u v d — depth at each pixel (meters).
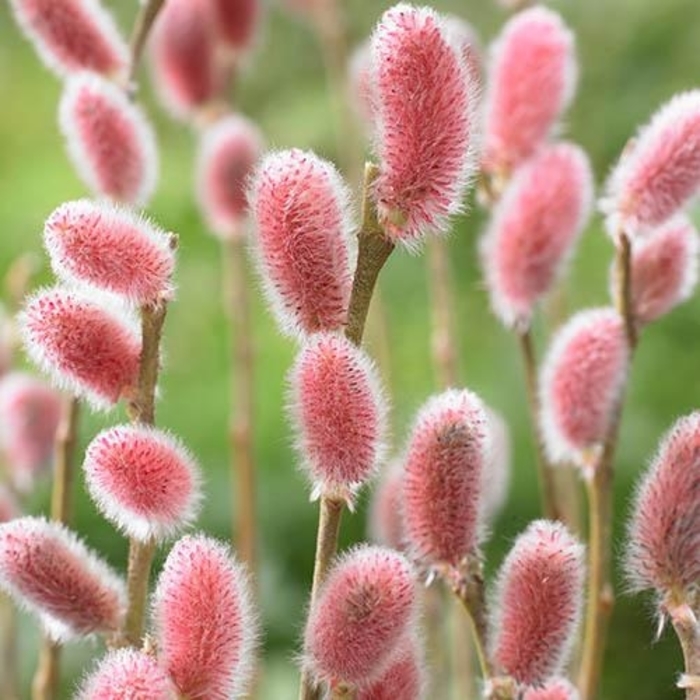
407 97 0.53
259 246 0.54
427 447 0.54
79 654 0.83
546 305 0.74
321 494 0.54
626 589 0.56
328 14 0.91
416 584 0.53
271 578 0.94
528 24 0.66
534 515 1.01
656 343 1.14
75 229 0.55
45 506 0.89
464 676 0.72
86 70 0.67
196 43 0.76
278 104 1.42
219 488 1.01
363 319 0.54
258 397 1.10
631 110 1.27
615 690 0.88
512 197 0.64
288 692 0.88
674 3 1.30
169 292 0.56
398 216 0.54
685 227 0.63
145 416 0.56
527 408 1.06
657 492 0.55
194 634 0.53
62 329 0.56
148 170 0.65
